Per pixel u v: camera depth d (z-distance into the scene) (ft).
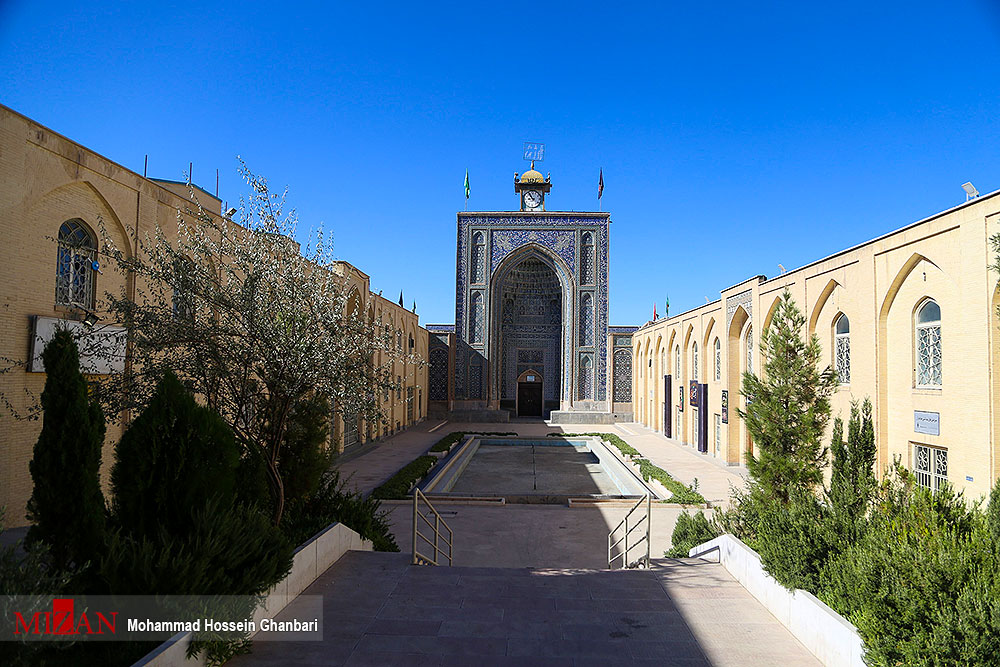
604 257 109.19
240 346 19.04
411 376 96.02
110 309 19.13
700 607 16.66
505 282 114.83
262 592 14.15
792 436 28.86
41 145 25.20
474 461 68.23
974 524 15.01
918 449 33.73
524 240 109.70
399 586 17.87
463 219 110.73
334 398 20.35
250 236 20.07
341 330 20.26
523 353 118.01
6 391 23.89
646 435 87.04
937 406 31.50
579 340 108.68
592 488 52.11
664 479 46.21
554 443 82.89
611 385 106.93
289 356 18.25
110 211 29.09
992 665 10.06
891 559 12.22
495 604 16.53
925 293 32.60
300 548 17.47
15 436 24.18
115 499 14.07
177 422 14.28
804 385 29.53
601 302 108.47
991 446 27.61
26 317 24.77
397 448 69.87
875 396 36.22
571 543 31.91
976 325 28.50
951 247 30.27
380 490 42.11
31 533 13.51
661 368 88.58
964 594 10.75
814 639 13.67
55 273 26.32
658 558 28.27
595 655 13.43
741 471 55.36
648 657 13.39
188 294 18.80
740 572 19.06
